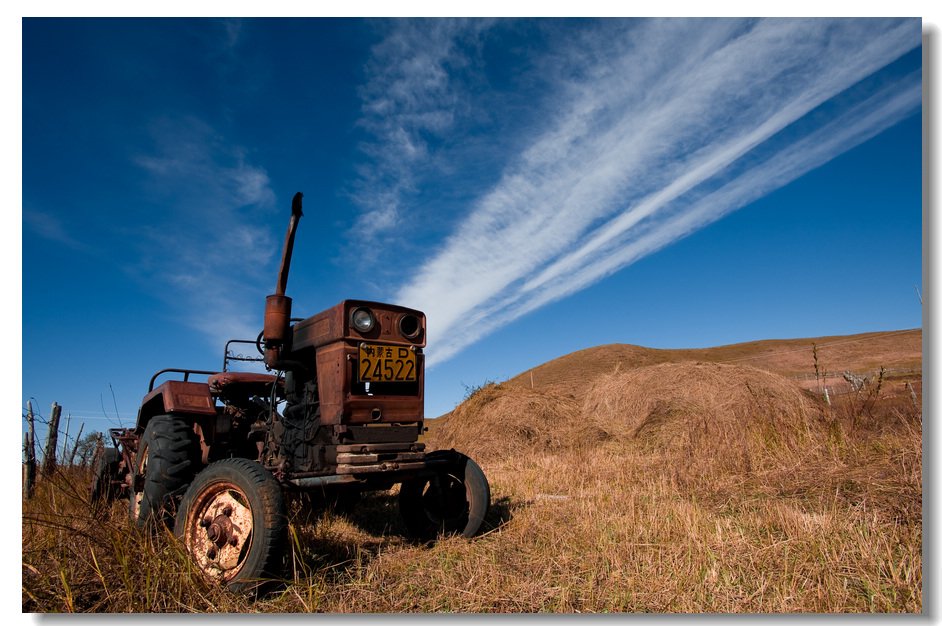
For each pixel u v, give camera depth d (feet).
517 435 37.35
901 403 25.00
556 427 38.19
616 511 14.61
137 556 9.87
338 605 8.96
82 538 10.78
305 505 14.92
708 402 31.45
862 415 23.18
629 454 28.07
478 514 13.33
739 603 8.32
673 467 20.42
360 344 12.16
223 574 9.87
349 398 11.75
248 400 16.92
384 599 9.23
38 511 13.25
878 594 8.28
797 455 19.39
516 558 11.25
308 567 10.36
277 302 12.87
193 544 10.53
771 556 10.18
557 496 18.42
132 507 14.39
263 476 10.09
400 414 12.64
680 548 10.71
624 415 36.52
